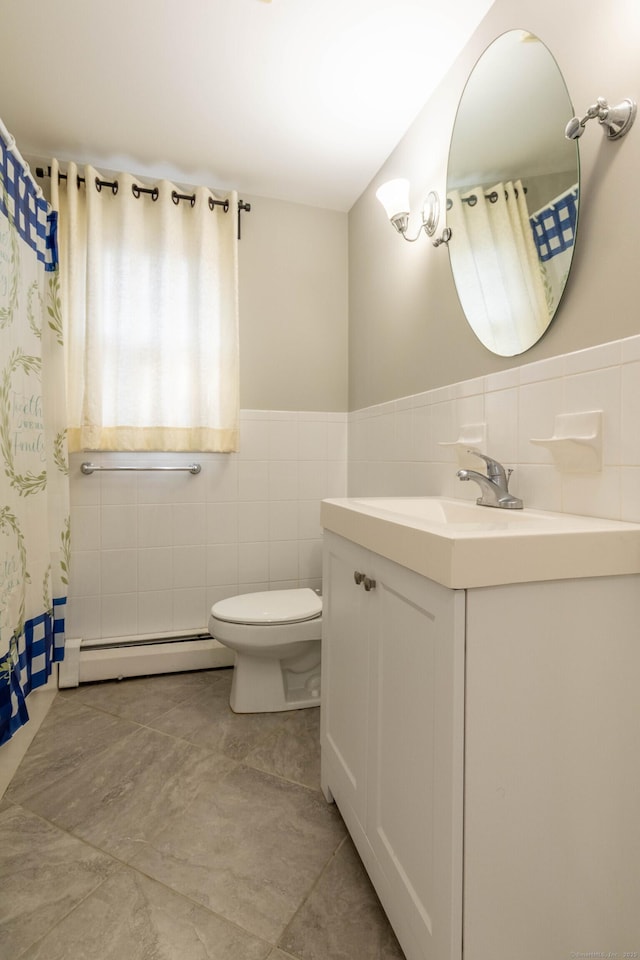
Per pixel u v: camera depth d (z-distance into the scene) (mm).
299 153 2139
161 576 2359
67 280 2119
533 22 1250
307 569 2586
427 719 821
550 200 1189
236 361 2352
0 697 1416
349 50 1603
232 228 2334
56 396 1979
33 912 1059
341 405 2641
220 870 1173
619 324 1014
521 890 774
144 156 2158
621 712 839
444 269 1690
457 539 728
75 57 1629
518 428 1317
